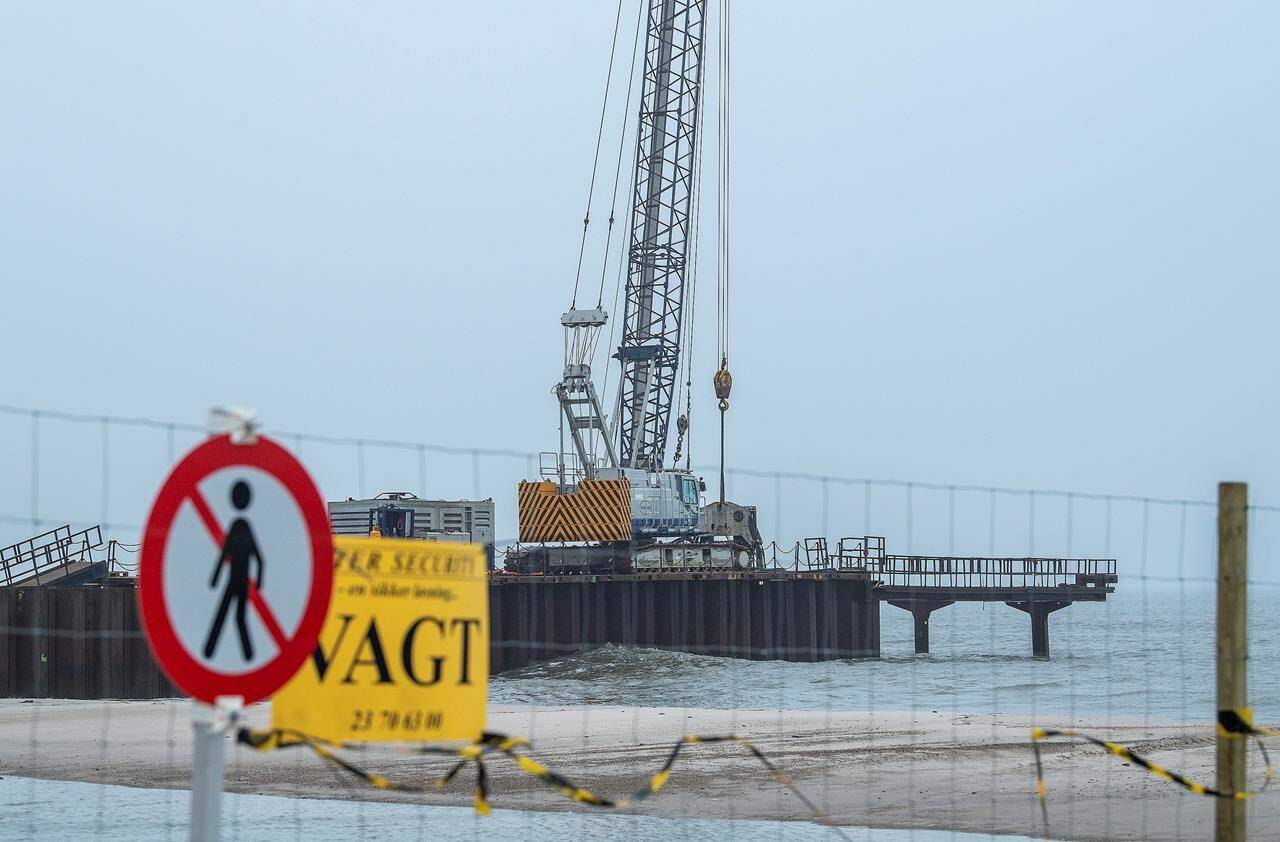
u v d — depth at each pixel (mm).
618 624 61625
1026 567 70938
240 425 6324
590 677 54781
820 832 17938
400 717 7535
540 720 34188
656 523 67250
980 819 18625
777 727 31359
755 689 52125
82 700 43781
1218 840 10445
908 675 59812
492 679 54469
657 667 57188
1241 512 10508
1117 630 128750
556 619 59062
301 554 6453
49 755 27516
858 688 53438
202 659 6223
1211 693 48844
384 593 7543
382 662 7520
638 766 24359
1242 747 10430
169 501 6188
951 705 45031
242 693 6293
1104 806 19484
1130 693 49344
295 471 6469
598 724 32469
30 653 44531
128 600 45781
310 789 22141
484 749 7746
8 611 44500
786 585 65625
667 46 81000
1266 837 16656
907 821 18547
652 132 80875
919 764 24016
